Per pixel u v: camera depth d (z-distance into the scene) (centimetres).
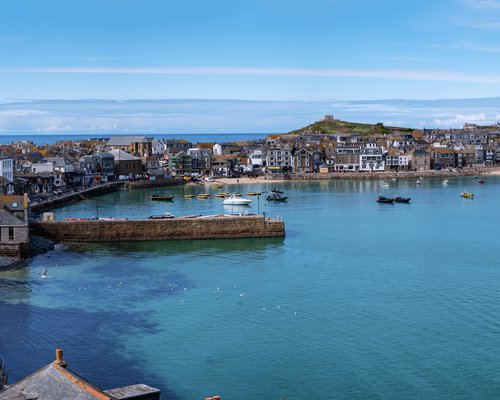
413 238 16712
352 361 8219
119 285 11831
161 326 9556
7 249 13962
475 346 8631
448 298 10794
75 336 9125
